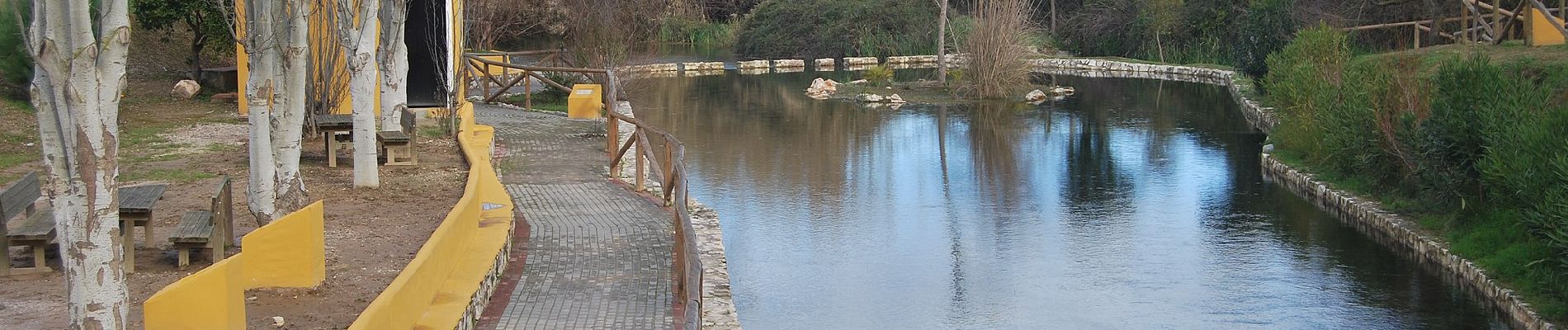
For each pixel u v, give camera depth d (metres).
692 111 25.14
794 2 41.06
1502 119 11.55
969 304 10.41
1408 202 13.41
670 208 12.32
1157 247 12.51
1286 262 11.80
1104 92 29.25
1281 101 18.70
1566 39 19.42
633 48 27.80
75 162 5.43
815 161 18.22
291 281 7.68
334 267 8.27
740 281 11.09
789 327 9.73
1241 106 25.48
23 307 6.89
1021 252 12.30
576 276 9.39
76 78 5.38
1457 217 11.92
